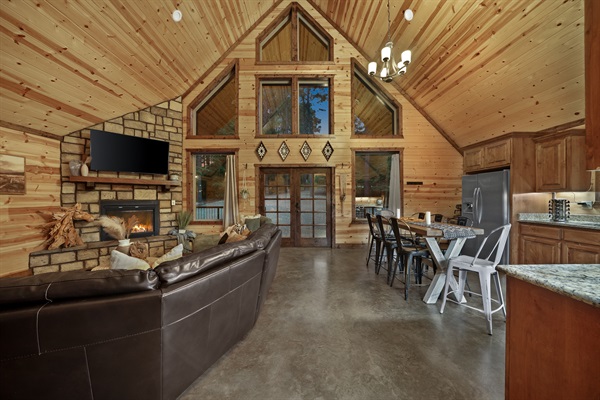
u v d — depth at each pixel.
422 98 4.95
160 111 4.83
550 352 0.81
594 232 2.40
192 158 5.28
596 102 0.95
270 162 5.22
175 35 3.84
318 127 5.58
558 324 0.79
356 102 5.80
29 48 2.59
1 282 1.08
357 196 6.24
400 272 3.61
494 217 3.43
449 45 3.59
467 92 4.00
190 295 1.27
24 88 2.86
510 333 0.98
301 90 5.61
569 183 2.88
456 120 4.73
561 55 2.69
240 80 5.21
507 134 3.30
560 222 2.81
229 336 1.69
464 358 1.69
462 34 3.34
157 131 4.79
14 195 3.12
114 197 4.25
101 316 1.08
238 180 5.22
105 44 3.13
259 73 5.22
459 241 2.59
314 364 1.64
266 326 2.12
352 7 4.52
